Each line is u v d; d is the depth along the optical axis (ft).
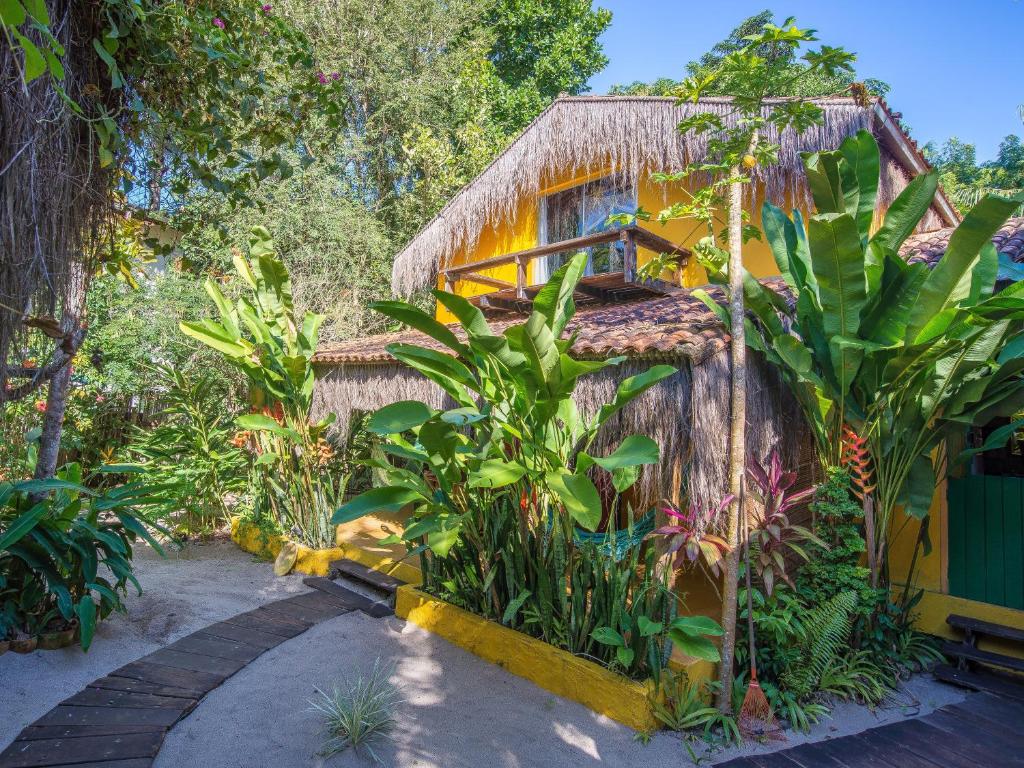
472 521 15.55
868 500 15.02
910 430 15.06
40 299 9.52
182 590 19.67
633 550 13.80
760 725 12.78
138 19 11.30
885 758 11.94
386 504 14.87
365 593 20.10
